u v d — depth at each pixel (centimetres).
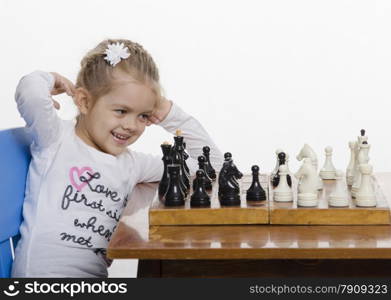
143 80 184
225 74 512
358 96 502
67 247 178
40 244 176
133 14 516
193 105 505
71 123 193
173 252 123
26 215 179
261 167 441
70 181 182
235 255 123
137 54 187
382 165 443
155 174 199
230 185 148
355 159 181
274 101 508
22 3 512
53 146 184
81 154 185
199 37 516
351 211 141
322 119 490
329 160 188
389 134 472
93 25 514
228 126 488
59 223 178
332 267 130
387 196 163
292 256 122
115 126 185
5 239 170
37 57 502
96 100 185
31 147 187
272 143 471
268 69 511
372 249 121
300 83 509
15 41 509
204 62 515
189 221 143
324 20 507
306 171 147
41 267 176
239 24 513
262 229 139
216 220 143
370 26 504
